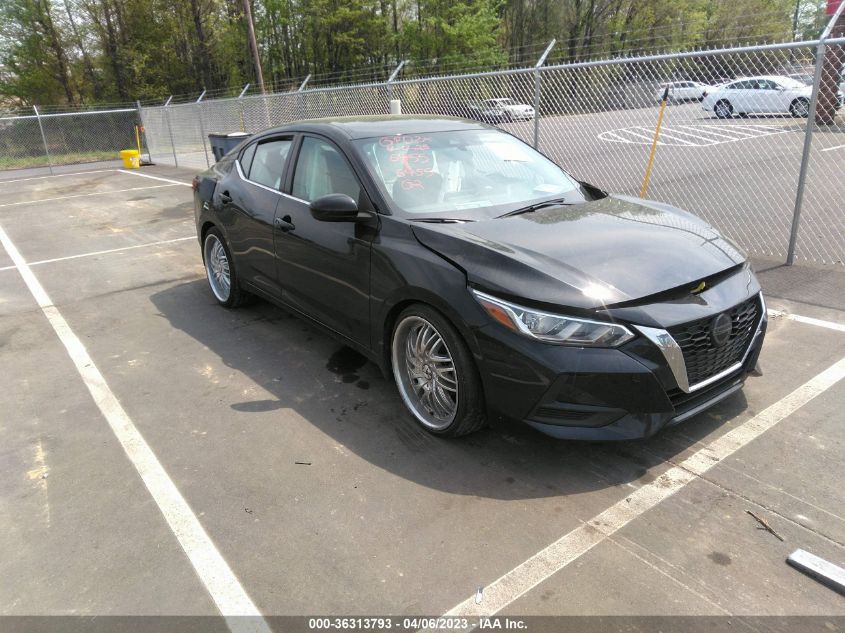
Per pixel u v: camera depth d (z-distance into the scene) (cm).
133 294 599
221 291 546
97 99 3894
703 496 269
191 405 373
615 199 393
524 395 271
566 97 798
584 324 261
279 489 288
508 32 4412
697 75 746
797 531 246
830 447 298
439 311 300
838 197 823
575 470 292
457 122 443
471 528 256
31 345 480
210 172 541
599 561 235
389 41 4184
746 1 2983
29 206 1214
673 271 286
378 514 267
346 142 380
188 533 262
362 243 343
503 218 341
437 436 325
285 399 375
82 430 350
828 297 490
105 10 3750
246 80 4284
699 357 280
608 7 4231
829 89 765
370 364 420
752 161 1071
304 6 4075
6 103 3909
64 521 273
